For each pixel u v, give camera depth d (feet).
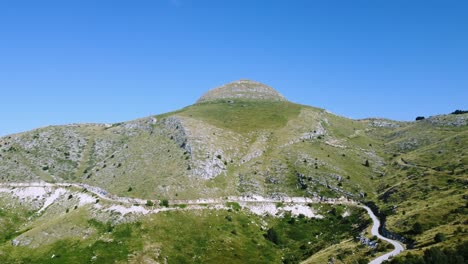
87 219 605.73
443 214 483.10
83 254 521.65
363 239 487.20
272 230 603.26
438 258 346.33
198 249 540.11
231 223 617.21
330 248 508.94
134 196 639.35
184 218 601.62
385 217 557.33
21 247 564.30
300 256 537.65
